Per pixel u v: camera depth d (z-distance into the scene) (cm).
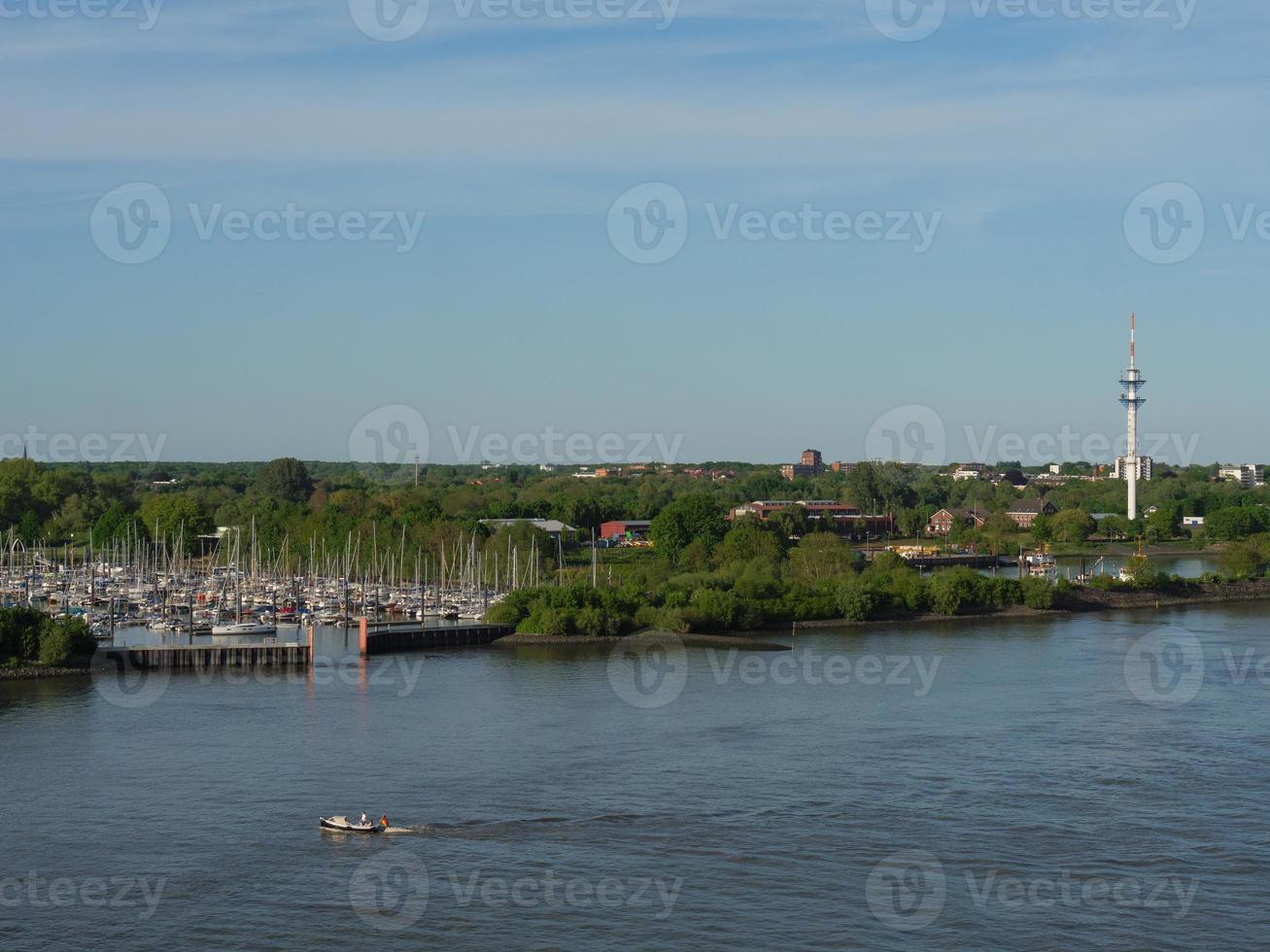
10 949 9575
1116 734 15400
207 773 13825
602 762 14250
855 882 10681
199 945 9625
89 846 11575
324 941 9669
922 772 13712
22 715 16950
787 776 13612
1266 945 9575
